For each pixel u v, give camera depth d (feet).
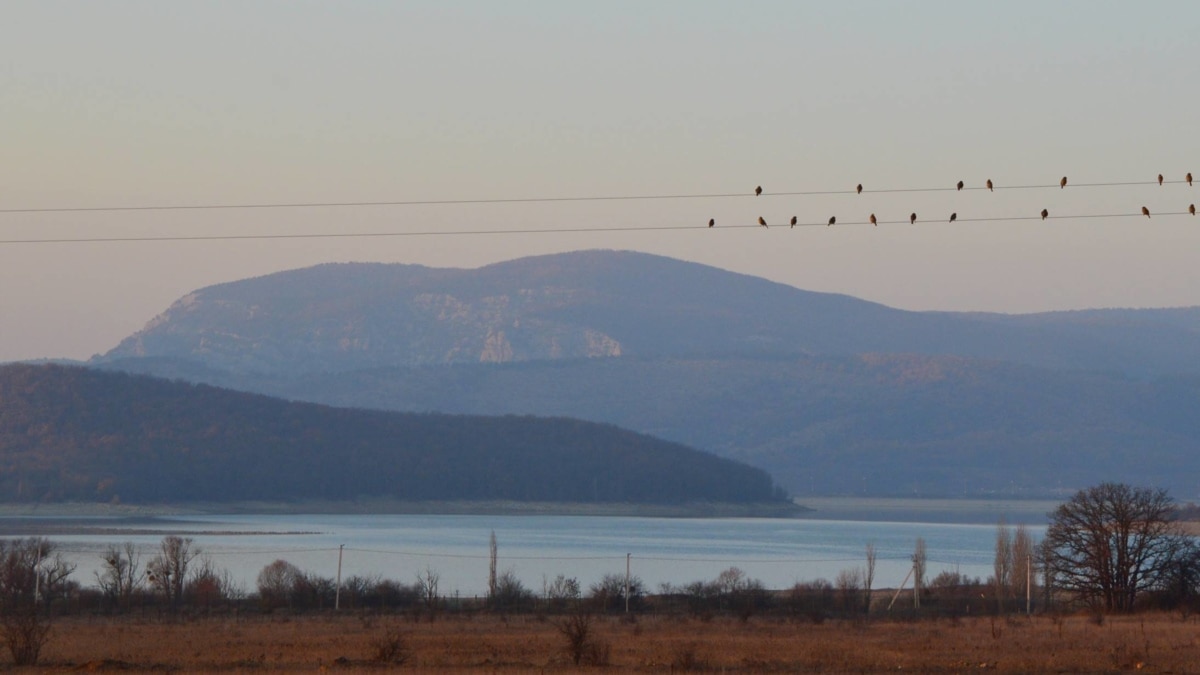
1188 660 202.49
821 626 284.41
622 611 337.52
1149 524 346.74
